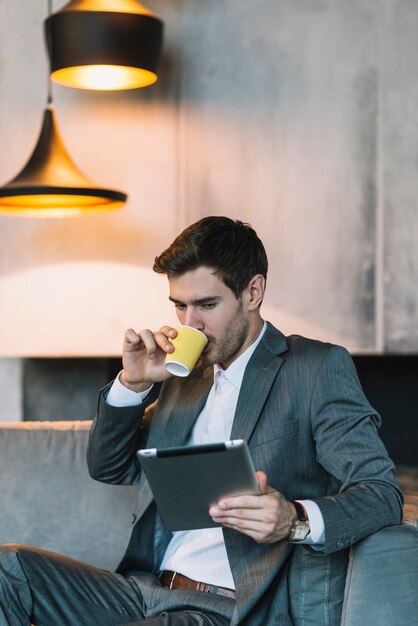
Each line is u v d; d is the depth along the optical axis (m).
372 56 3.25
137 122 3.33
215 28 3.30
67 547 2.26
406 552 1.68
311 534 1.65
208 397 2.00
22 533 2.28
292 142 3.28
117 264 3.35
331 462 1.78
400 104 3.25
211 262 1.86
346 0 3.25
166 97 3.32
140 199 3.33
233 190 3.30
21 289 3.38
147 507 1.97
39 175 2.96
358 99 3.26
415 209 3.26
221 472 1.57
